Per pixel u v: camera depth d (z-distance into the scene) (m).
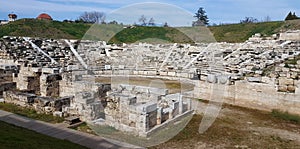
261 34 43.12
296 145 10.64
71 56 30.91
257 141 10.99
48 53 31.20
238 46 34.97
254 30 51.06
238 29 54.50
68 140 9.73
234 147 10.24
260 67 21.77
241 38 49.22
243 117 14.67
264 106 16.05
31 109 13.91
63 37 47.28
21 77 18.86
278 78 16.92
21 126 11.12
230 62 27.00
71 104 13.78
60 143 8.88
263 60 24.45
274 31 45.78
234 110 16.16
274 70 19.53
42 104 13.59
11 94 15.04
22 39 34.22
